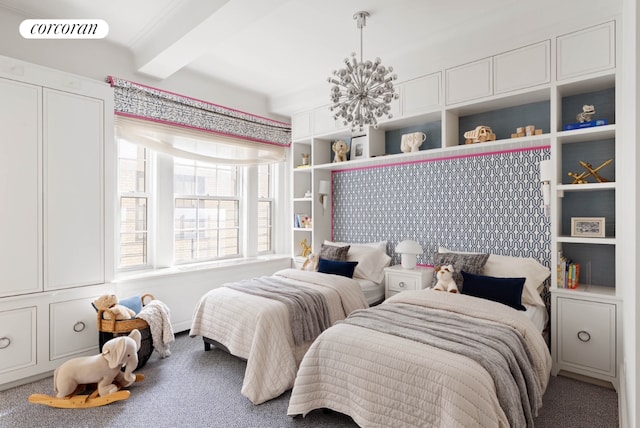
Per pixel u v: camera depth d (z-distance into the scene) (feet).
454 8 9.32
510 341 6.86
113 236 10.78
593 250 9.89
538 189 10.86
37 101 9.30
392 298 9.56
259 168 16.90
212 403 8.05
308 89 15.01
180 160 13.93
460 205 12.50
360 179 15.53
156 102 12.19
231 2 7.82
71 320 9.83
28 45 9.80
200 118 13.50
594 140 9.83
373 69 8.69
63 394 8.00
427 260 13.35
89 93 10.27
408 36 10.78
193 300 13.05
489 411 5.32
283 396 8.41
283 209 17.44
